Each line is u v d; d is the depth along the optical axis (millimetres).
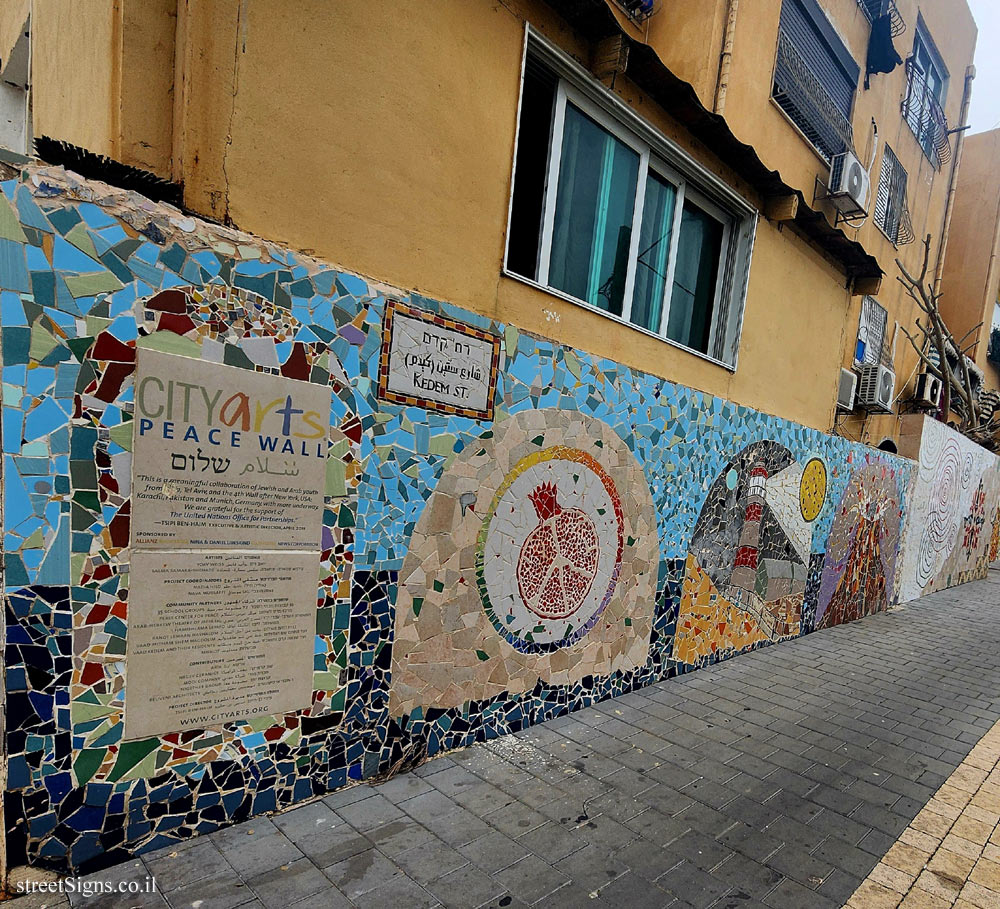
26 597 2086
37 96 3465
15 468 2043
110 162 2223
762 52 5977
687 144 4719
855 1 7555
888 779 3721
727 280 5695
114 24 2312
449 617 3391
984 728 4711
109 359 2193
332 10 2684
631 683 4781
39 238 2051
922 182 11703
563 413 3936
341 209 2814
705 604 5496
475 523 3465
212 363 2426
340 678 2939
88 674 2223
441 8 3074
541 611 3945
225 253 2436
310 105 2662
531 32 3527
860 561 8328
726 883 2619
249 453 2553
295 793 2832
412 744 3289
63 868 2232
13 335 2021
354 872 2449
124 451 2242
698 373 5246
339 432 2834
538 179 3939
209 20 2342
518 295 3691
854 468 7801
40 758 2154
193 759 2504
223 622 2535
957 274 16391
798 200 5520
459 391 3318
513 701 3836
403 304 3020
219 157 2428
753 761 3785
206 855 2457
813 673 5750
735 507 5727
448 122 3189
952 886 2707
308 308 2686
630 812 3086
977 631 8281
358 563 2955
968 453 11766
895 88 9625
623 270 4582
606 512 4336
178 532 2389
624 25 5574
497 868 2564
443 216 3234
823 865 2801
